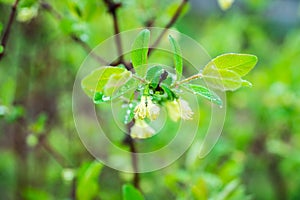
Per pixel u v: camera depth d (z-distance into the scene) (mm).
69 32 602
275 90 858
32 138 720
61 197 937
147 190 836
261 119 959
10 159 1029
